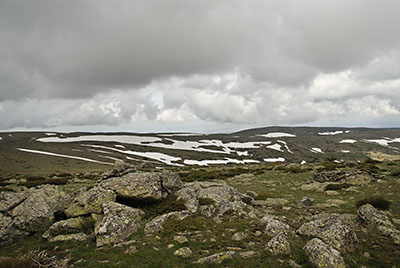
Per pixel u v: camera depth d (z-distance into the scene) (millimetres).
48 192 17453
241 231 13188
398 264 9203
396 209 16109
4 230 13453
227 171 53625
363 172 28906
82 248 11500
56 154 140625
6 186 40750
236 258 9977
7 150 132500
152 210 17328
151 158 170875
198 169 71375
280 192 26750
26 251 11883
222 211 16797
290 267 9195
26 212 14742
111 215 13562
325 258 9055
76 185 37875
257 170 49812
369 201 17484
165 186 21328
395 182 22984
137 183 19172
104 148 188500
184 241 11812
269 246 10727
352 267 9047
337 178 28703
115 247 11406
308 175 36125
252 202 21281
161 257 10297
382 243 11008
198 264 9562
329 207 18500
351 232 11078
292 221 14984
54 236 13516
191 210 16781
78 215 15281
